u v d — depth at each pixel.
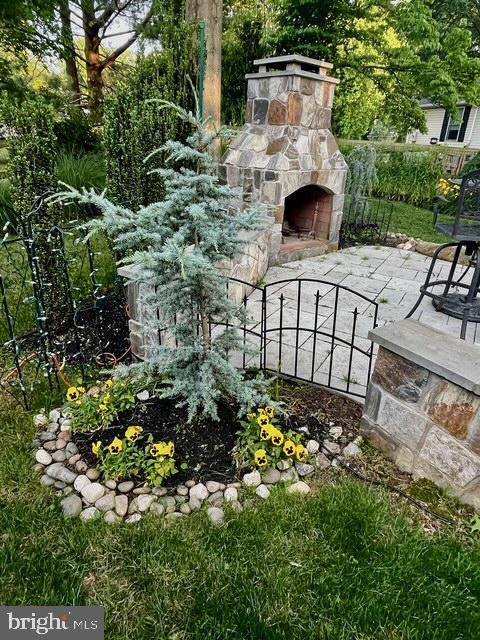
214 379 1.97
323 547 1.51
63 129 6.33
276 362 2.68
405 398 1.80
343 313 3.46
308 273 4.47
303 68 4.70
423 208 8.71
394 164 9.30
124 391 2.18
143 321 2.51
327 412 2.21
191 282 1.75
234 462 1.85
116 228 1.62
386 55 8.73
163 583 1.39
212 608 1.31
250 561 1.46
